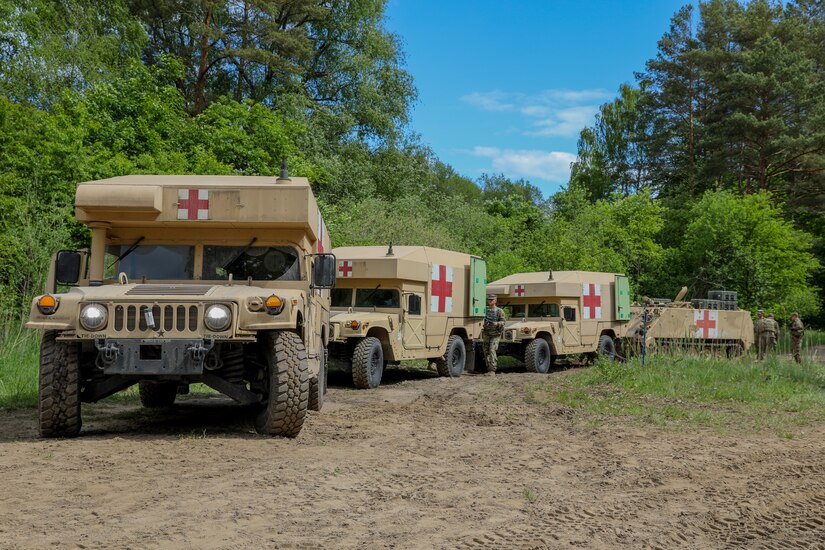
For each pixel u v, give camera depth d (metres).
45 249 15.07
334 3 33.81
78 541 3.91
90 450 6.36
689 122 46.78
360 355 13.48
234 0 31.39
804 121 40.00
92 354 7.31
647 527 4.59
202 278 7.77
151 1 30.80
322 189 28.86
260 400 7.15
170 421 8.37
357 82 33.44
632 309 22.36
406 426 8.57
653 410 10.32
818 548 4.29
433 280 15.86
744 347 24.00
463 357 16.97
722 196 38.31
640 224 38.34
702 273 36.62
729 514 4.98
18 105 19.31
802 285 37.75
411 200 29.58
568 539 4.26
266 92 32.16
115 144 19.67
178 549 3.84
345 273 14.86
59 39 24.56
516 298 20.16
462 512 4.82
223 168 20.23
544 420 9.39
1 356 12.06
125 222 7.71
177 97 22.47
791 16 47.69
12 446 6.50
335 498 5.03
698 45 46.25
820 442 8.20
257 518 4.45
